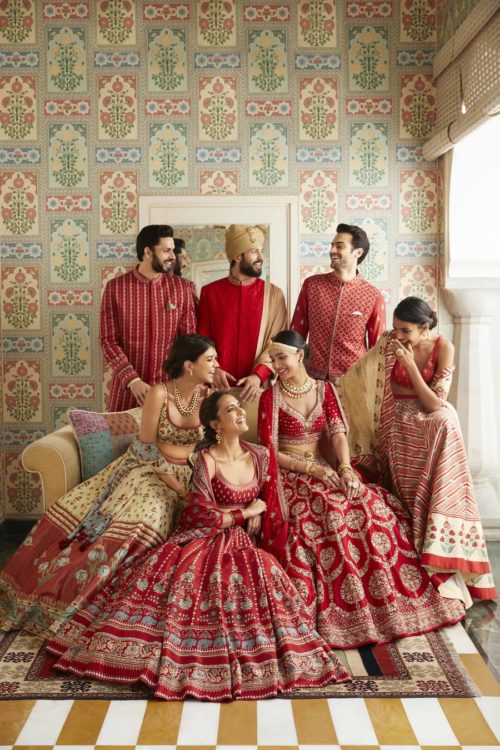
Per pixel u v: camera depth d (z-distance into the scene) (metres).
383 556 3.90
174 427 4.09
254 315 4.95
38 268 5.66
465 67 4.91
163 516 3.87
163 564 3.55
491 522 5.39
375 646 3.61
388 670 3.38
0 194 5.64
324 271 5.70
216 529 3.76
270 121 5.63
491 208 5.50
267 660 3.25
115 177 5.62
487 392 5.52
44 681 3.28
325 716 3.01
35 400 5.71
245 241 4.86
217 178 5.64
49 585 3.74
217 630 3.33
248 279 4.99
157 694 3.11
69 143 5.61
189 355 4.00
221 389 4.72
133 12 5.57
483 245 5.51
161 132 5.62
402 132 5.66
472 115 4.74
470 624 3.87
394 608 3.71
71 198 5.63
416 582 3.89
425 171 5.68
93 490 4.18
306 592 3.74
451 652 3.54
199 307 5.11
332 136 5.65
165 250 4.93
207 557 3.61
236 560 3.61
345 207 5.68
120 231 5.64
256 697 3.13
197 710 3.05
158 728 2.92
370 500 4.03
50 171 5.62
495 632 3.78
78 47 5.58
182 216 5.65
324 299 4.89
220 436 3.91
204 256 5.65
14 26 5.57
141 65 5.59
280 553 3.89
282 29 5.60
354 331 4.88
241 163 5.64
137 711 3.04
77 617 3.53
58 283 5.67
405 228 5.70
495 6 4.30
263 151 5.64
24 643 3.64
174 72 5.60
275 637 3.38
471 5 4.79
